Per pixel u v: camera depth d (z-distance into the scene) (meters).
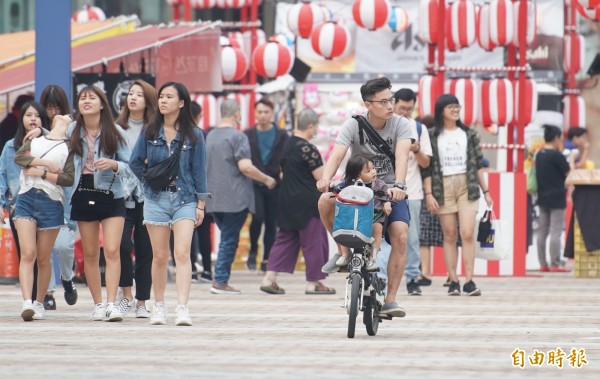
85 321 30.31
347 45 59.31
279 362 22.61
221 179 40.03
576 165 58.00
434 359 23.12
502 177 48.31
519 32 49.94
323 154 63.34
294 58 63.34
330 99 63.66
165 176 28.31
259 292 40.41
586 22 75.94
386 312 27.12
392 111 26.28
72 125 29.92
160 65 47.94
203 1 64.38
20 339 26.36
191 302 36.19
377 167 26.70
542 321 30.64
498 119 49.59
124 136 29.92
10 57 48.56
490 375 21.02
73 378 20.47
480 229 39.44
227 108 40.56
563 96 65.62
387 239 27.34
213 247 54.69
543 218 53.09
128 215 30.97
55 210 30.41
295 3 67.62
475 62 70.19
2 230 42.53
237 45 61.47
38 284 31.00
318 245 39.59
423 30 50.06
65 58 41.28
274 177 47.88
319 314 32.44
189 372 21.20
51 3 41.25
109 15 86.38
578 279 47.94
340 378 20.48
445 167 38.44
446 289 41.94
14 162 30.11
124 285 31.41
